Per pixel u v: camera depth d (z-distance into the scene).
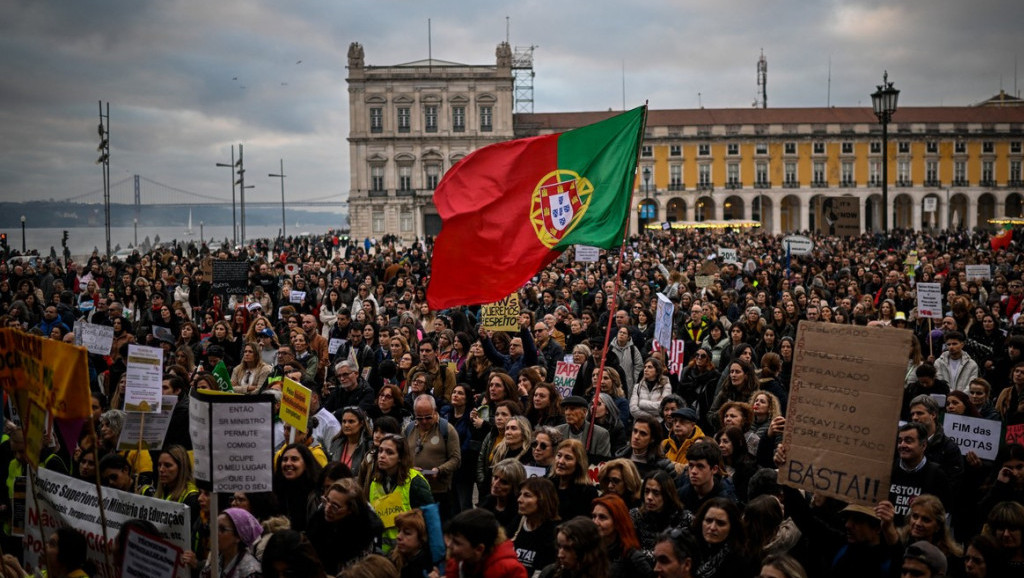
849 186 114.44
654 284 25.50
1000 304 19.67
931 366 11.87
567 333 18.16
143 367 10.20
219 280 25.34
